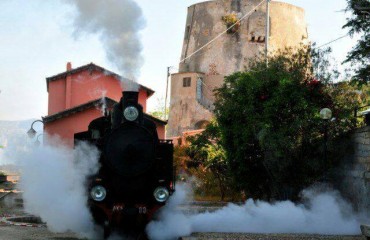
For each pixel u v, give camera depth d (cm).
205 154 3619
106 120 1507
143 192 1377
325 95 2319
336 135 2216
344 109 2266
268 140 2292
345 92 2362
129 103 1373
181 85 6519
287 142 2267
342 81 2389
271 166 2400
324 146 2133
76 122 3834
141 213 1355
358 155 1995
